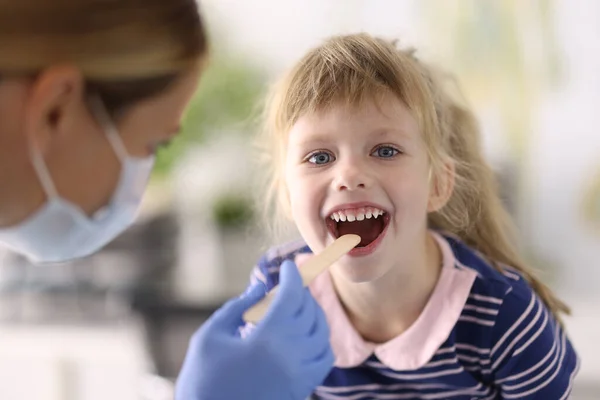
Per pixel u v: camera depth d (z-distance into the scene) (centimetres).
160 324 148
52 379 175
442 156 87
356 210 79
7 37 52
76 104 56
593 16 182
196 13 60
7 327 174
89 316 172
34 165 56
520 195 184
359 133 78
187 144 180
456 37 185
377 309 88
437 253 90
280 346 67
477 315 85
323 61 84
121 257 174
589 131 187
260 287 78
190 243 187
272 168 100
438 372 86
